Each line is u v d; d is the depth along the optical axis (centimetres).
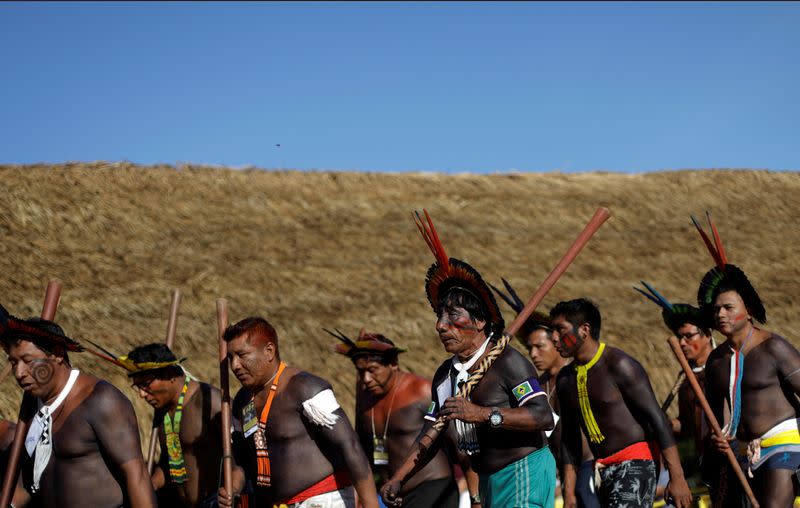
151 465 490
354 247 1254
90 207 1200
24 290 925
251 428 404
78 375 371
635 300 1180
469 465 526
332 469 400
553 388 548
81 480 365
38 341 363
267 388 401
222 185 1396
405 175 1603
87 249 1089
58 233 1118
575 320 463
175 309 542
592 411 464
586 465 473
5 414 662
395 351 523
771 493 468
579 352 466
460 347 412
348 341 518
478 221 1453
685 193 1700
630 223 1540
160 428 485
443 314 415
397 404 525
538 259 1308
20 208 1135
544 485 420
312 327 926
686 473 603
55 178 1259
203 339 860
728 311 484
